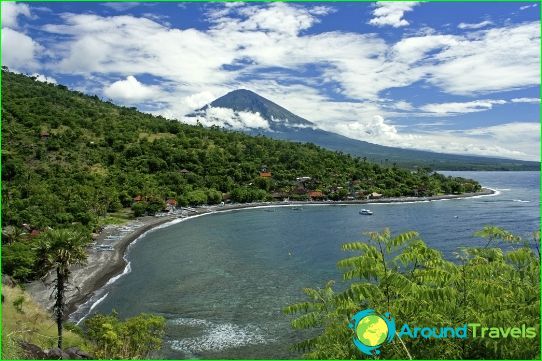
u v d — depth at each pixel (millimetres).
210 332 53125
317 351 11586
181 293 68812
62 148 174000
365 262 11070
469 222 136625
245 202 188000
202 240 112312
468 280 11680
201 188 183000
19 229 94562
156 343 46781
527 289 11516
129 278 77875
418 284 12102
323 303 12531
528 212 159000
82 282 74375
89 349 41500
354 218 151625
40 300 63812
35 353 27016
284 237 116125
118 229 122375
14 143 164500
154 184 171125
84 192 136250
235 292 68625
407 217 152250
